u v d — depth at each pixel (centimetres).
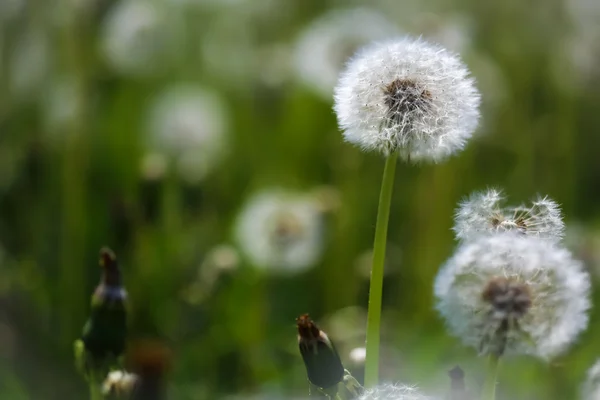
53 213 171
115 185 177
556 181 183
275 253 164
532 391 129
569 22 193
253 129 195
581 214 193
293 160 192
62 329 155
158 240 160
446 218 171
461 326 99
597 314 142
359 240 175
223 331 152
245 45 209
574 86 190
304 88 194
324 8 212
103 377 107
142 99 190
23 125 183
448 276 99
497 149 186
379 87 102
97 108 184
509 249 99
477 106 103
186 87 193
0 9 183
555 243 101
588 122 196
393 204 181
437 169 173
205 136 182
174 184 172
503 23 198
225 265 153
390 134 102
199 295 151
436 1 197
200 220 173
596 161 197
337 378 102
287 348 152
